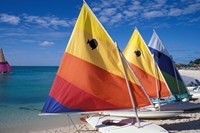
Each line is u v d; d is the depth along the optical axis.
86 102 9.34
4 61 64.62
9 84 42.75
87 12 9.53
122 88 9.47
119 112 11.99
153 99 13.95
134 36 13.27
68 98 9.30
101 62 9.45
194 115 13.09
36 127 12.42
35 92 30.31
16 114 15.96
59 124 12.95
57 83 9.36
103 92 9.39
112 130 9.48
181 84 15.18
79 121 13.54
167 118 12.47
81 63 9.36
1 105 20.19
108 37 9.59
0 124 13.07
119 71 9.51
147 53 13.02
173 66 14.94
